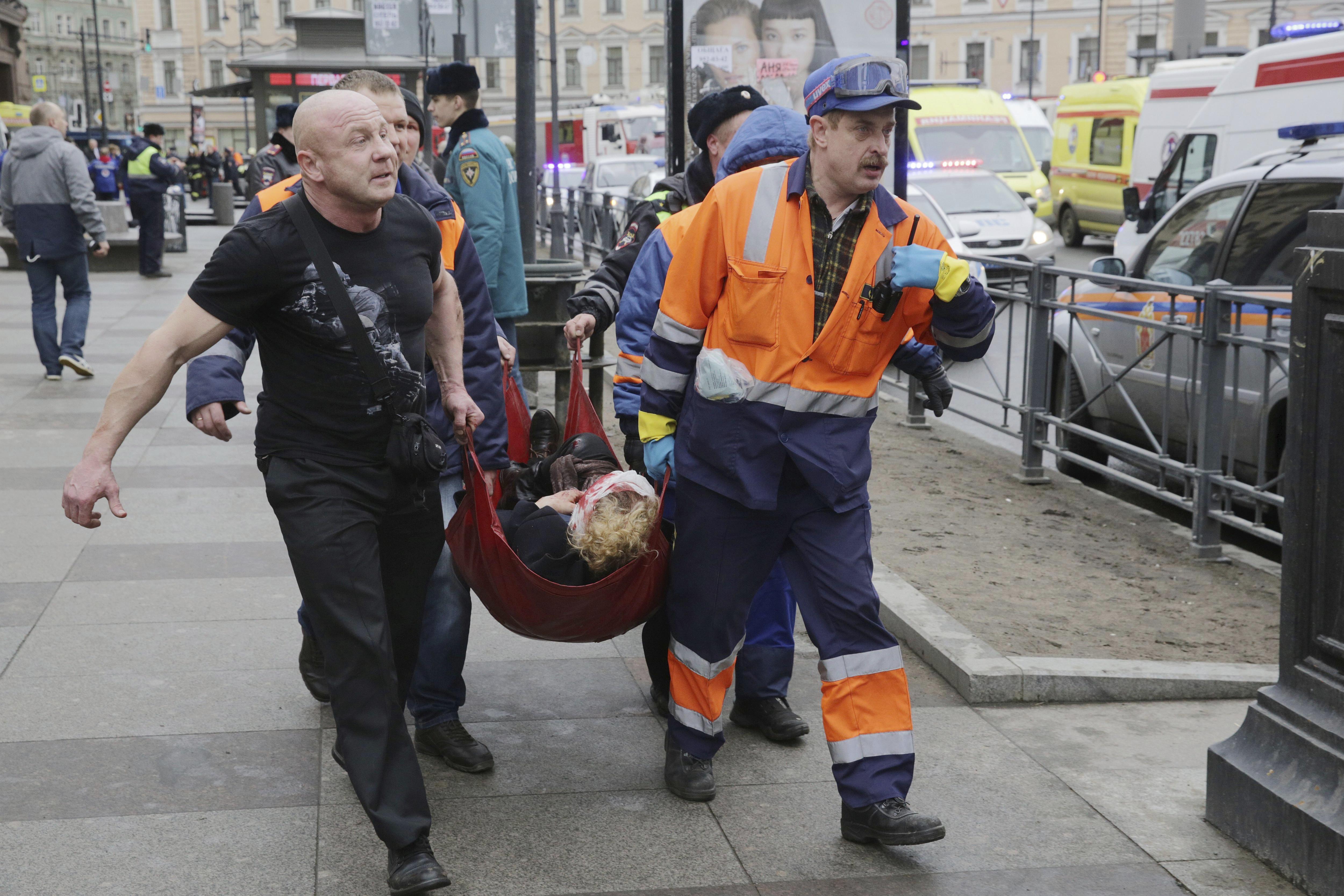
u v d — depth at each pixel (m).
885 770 3.38
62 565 5.64
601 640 3.71
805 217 3.30
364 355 3.10
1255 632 5.18
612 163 26.94
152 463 7.55
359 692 3.11
